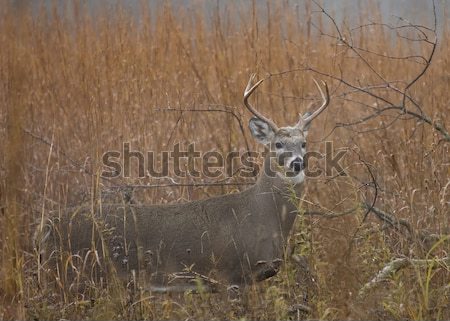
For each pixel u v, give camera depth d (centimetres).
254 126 2038
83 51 2694
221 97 2545
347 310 1652
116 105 2491
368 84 2639
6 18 2838
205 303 1698
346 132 2522
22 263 1847
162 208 1978
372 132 2416
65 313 1752
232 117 2472
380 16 2798
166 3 2784
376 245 1917
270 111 2558
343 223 1856
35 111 2650
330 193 2111
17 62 2603
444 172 2122
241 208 1966
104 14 2820
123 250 1923
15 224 1928
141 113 2472
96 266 1897
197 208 1977
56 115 2609
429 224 1977
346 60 2745
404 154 2192
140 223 1948
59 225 1919
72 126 2580
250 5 2809
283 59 2709
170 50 2708
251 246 1941
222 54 2664
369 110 2602
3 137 2253
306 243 1834
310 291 1753
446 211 1975
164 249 1941
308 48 2688
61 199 2289
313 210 2080
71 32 2877
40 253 1908
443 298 1666
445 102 2327
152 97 2514
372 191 2161
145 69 2580
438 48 2756
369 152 2338
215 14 2794
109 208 1964
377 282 1705
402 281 1725
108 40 2678
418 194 2097
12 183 2028
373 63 2723
